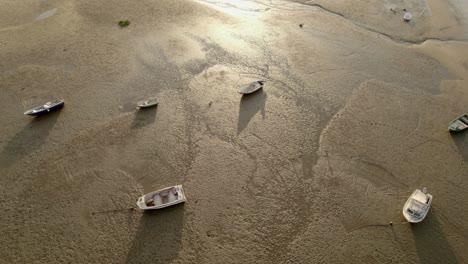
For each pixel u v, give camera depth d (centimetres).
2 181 2252
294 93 2914
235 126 2628
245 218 2105
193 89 2908
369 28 3747
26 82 2941
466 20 3869
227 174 2323
